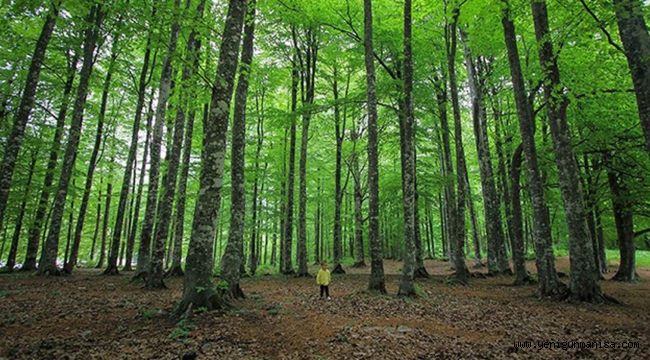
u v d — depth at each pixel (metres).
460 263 16.84
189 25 8.98
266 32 18.97
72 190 19.39
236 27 9.17
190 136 19.39
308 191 37.88
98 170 28.94
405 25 13.74
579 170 19.02
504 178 22.78
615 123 15.45
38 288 12.58
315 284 16.23
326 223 43.69
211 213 8.51
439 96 22.58
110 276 17.58
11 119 17.95
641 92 6.21
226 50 8.97
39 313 8.56
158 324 7.59
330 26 19.19
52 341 6.40
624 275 18.56
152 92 23.34
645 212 18.17
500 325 8.55
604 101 14.50
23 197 18.08
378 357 5.88
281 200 25.77
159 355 5.78
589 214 19.97
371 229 13.05
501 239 21.25
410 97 13.25
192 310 7.95
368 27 13.41
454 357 6.00
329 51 22.08
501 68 19.77
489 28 15.13
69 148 16.64
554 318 9.38
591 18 9.80
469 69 23.02
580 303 11.39
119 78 21.98
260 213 28.61
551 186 19.78
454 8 14.18
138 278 14.97
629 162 16.86
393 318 8.79
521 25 16.38
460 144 17.72
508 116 24.12
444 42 21.58
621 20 6.54
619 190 18.03
